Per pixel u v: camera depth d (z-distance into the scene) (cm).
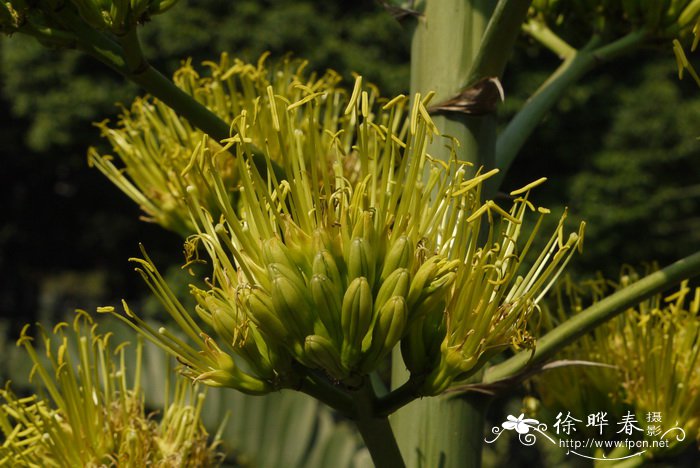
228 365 102
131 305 760
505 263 103
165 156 130
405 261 99
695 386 128
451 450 115
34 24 106
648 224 523
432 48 118
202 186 127
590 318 112
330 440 201
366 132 101
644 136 534
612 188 523
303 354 99
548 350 112
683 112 530
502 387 113
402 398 102
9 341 744
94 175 717
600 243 518
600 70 554
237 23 548
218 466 124
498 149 122
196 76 133
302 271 100
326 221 100
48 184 753
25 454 117
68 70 604
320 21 553
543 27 134
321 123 141
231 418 196
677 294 131
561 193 532
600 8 129
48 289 1097
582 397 131
